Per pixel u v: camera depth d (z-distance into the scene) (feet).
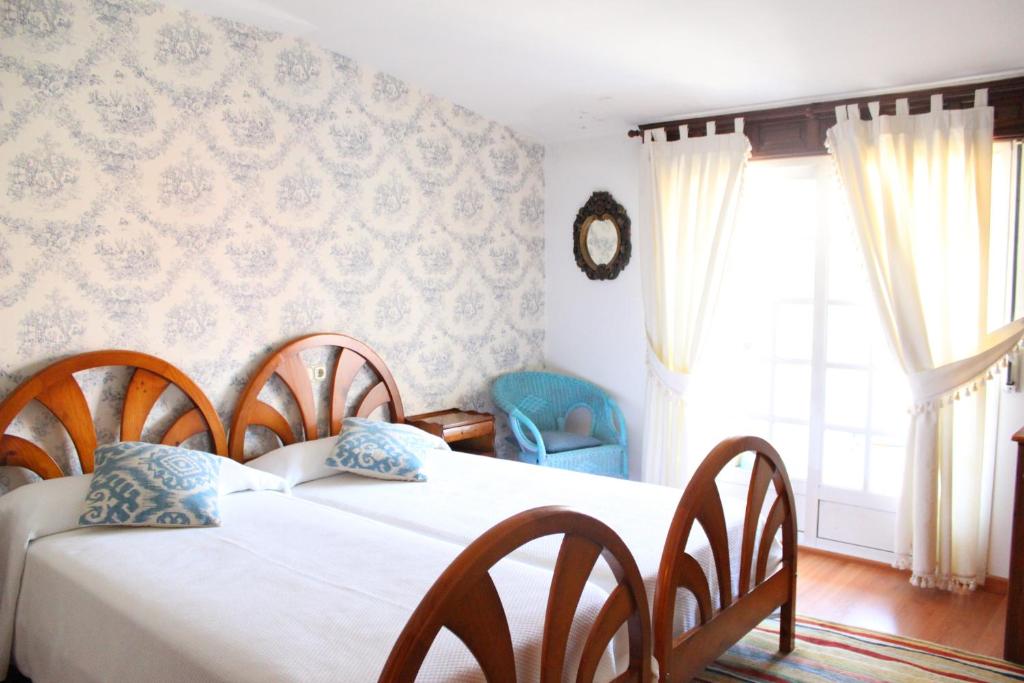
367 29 10.93
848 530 12.99
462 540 8.21
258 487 9.76
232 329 10.89
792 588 9.39
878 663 9.33
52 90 8.89
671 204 13.91
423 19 10.47
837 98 12.19
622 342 15.33
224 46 10.52
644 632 6.58
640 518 8.81
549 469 11.18
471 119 14.38
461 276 14.49
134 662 6.15
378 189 12.78
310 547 7.73
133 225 9.71
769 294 13.56
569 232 15.99
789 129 12.83
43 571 7.43
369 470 10.59
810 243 13.11
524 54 11.41
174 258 10.16
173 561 7.30
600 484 10.34
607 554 6.24
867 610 10.89
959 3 8.75
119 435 9.78
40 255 8.91
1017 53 10.07
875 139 11.66
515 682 5.49
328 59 11.81
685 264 13.74
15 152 8.64
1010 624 9.36
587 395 15.60
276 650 5.59
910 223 11.41
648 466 14.40
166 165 10.00
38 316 8.95
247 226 10.96
